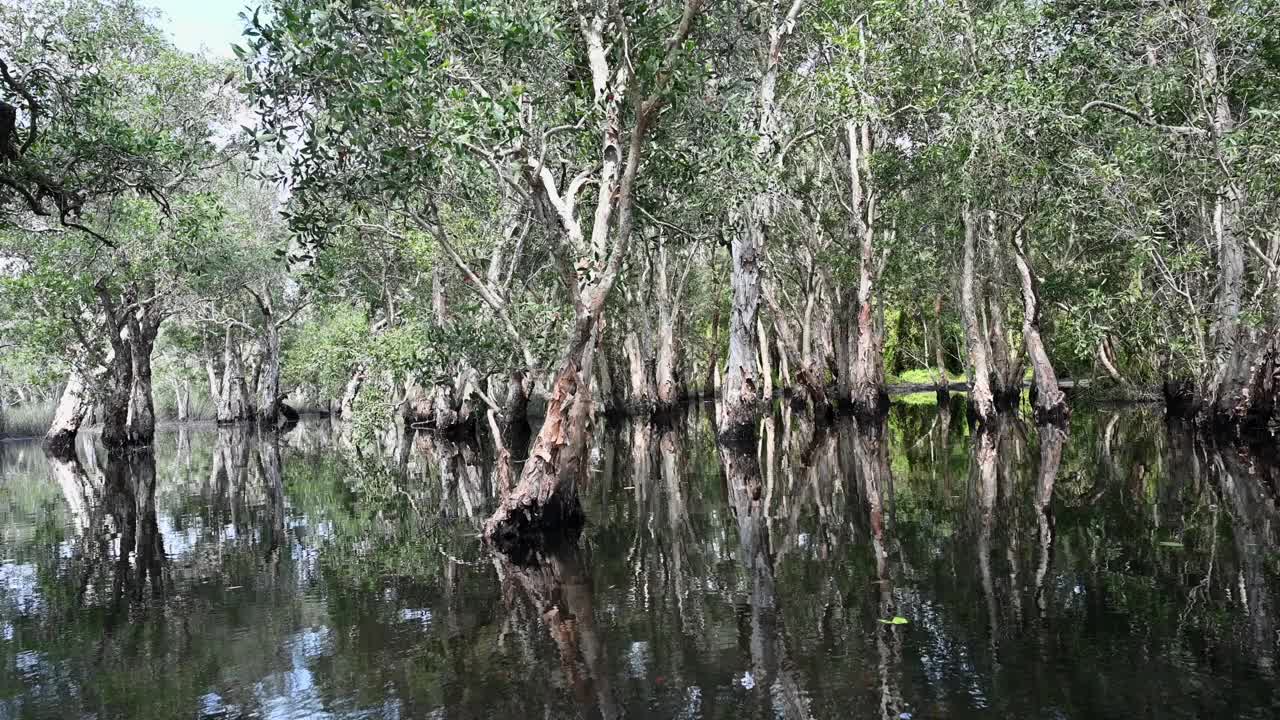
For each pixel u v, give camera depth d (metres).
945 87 22.03
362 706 6.36
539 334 14.62
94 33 23.61
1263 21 17.72
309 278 13.46
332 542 13.32
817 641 7.32
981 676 6.30
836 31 23.03
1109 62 19.61
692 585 9.60
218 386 60.69
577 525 13.49
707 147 13.98
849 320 36.59
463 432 35.25
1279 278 20.28
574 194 14.17
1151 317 25.78
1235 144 17.16
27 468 29.83
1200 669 6.23
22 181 13.34
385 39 10.03
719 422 27.31
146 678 7.24
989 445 23.09
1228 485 14.30
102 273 26.98
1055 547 10.34
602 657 7.21
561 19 13.78
